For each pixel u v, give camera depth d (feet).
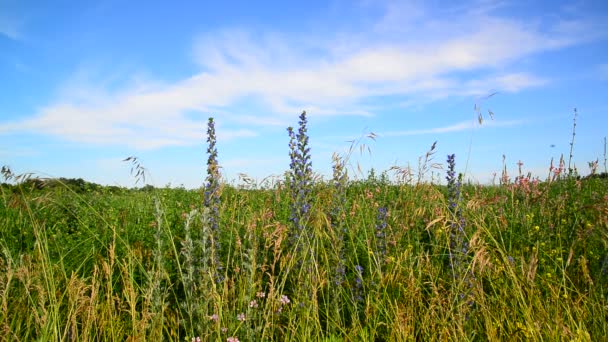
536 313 14.05
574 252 18.40
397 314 13.98
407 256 17.83
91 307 13.46
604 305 14.29
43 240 18.19
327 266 16.56
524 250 19.35
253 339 14.06
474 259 14.61
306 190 18.98
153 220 24.36
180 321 14.39
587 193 25.52
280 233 16.57
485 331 14.33
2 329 12.97
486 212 22.20
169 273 17.78
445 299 15.14
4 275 14.80
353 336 14.40
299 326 14.90
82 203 26.27
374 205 24.23
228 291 15.29
